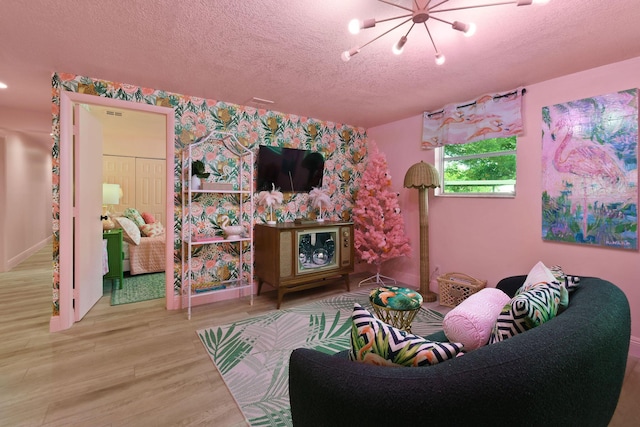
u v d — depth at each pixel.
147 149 6.52
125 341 2.51
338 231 3.81
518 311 1.10
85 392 1.85
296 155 4.01
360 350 1.02
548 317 1.16
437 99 3.38
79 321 2.90
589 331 1.00
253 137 3.74
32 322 2.87
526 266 3.00
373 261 4.23
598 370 0.99
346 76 2.74
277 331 2.72
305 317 3.04
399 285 4.13
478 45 2.16
